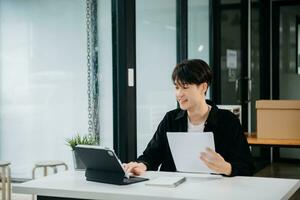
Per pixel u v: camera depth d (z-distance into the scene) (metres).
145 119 3.82
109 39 3.57
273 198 1.70
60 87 3.84
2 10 4.11
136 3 3.69
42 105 3.95
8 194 3.52
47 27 3.90
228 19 5.21
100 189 1.88
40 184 2.02
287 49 6.53
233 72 5.34
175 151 2.14
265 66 6.49
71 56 3.78
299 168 6.20
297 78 6.50
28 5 3.99
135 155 3.54
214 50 4.91
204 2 4.77
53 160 3.62
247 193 1.78
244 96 5.63
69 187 1.94
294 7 6.44
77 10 3.75
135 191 1.83
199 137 2.06
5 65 4.11
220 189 1.85
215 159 1.99
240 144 2.25
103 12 3.60
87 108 3.70
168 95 4.20
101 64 3.62
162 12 4.08
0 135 4.16
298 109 3.77
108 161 1.97
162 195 1.74
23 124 4.05
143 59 3.79
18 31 4.04
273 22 6.56
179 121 2.35
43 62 3.92
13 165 4.10
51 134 3.90
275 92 6.59
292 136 3.81
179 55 4.36
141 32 3.76
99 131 3.63
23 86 4.03
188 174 2.20
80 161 2.33
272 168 6.21
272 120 3.87
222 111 2.31
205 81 2.22
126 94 3.43
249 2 5.72
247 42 5.71
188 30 4.43
